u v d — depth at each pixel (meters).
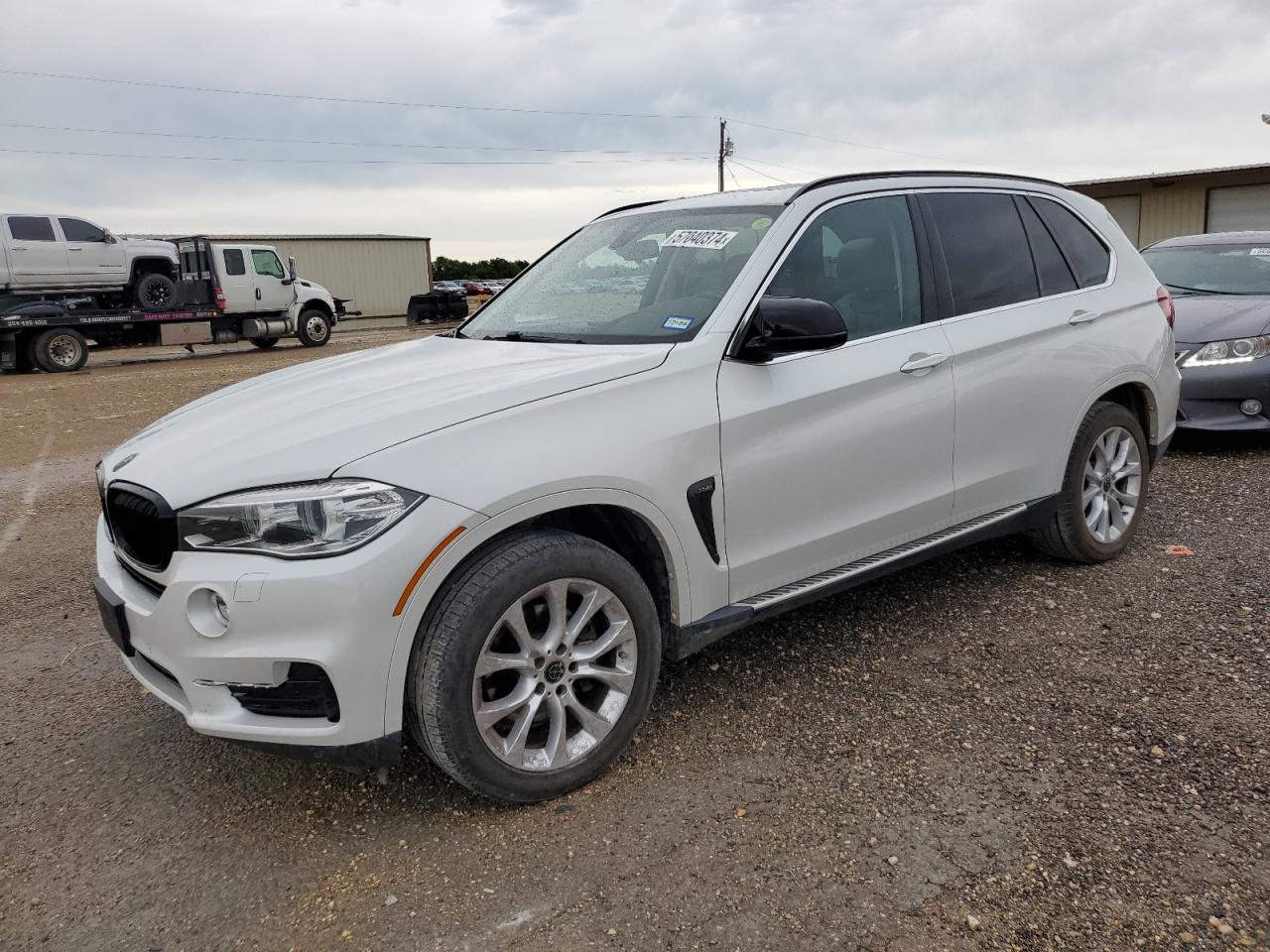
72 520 6.38
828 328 2.98
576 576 2.73
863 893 2.37
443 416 2.66
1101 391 4.30
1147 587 4.28
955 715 3.24
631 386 2.91
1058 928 2.22
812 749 3.05
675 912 2.32
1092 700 3.30
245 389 3.48
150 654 2.65
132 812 2.85
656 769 2.97
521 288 4.16
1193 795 2.71
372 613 2.42
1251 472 6.25
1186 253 8.28
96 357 23.58
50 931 2.34
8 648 4.11
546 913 2.34
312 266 34.84
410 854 2.60
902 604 4.21
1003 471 3.97
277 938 2.29
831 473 3.33
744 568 3.15
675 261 3.59
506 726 2.85
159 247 21.12
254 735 2.50
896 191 3.81
